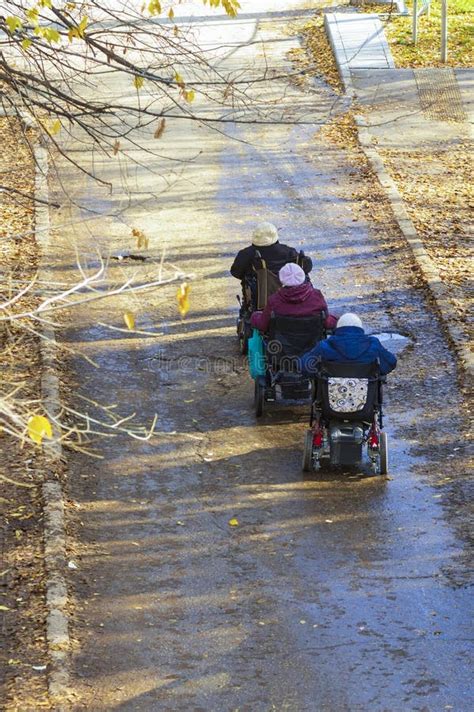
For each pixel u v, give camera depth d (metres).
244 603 14.59
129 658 13.31
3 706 12.17
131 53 36.50
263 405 20.30
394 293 26.45
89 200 33.41
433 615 14.26
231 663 13.23
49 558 15.23
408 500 17.38
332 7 58.88
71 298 25.34
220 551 15.95
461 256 28.70
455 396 21.02
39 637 13.52
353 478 18.16
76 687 12.68
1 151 36.28
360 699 12.52
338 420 17.92
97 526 16.59
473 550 15.87
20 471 17.64
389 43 51.72
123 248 29.55
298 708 12.34
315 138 40.12
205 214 32.41
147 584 15.05
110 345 23.52
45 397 20.45
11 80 16.02
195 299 26.16
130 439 19.45
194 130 40.50
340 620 14.17
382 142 39.56
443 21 48.19
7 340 22.02
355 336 17.89
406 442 19.28
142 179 35.34
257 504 17.33
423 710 12.30
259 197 33.94
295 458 18.89
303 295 19.64
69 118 16.45
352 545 16.06
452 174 35.94
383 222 31.48
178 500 17.48
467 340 23.36
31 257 28.58
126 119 41.03
